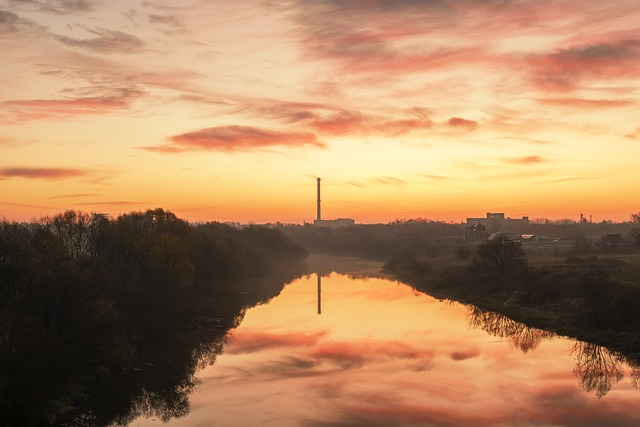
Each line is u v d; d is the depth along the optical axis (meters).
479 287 88.56
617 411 35.25
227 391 39.91
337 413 35.41
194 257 82.38
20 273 38.56
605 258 101.50
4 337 35.25
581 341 54.66
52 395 34.09
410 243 193.25
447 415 34.91
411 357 49.44
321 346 54.03
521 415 34.78
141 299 53.69
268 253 146.25
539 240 171.50
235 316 71.94
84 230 63.81
